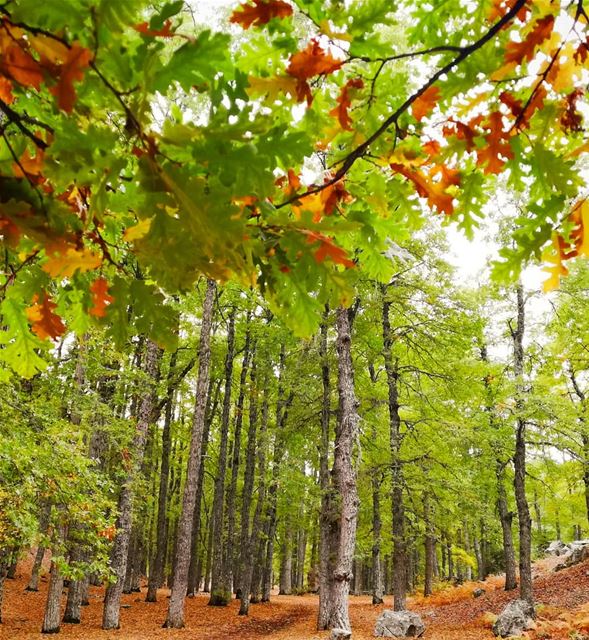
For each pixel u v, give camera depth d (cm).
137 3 71
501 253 144
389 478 1241
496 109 131
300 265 123
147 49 74
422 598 1931
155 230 92
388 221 144
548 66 127
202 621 1418
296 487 1370
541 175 136
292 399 1609
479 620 1235
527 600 1205
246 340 1862
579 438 1219
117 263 141
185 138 80
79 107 85
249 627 1354
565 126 132
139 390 1141
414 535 1349
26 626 1161
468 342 1235
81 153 80
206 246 89
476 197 144
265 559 2019
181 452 2308
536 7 122
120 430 1057
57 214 98
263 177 84
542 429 1244
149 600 1761
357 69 124
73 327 152
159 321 130
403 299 1162
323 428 1310
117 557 1189
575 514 2041
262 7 108
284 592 2739
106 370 1017
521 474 1280
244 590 1608
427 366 1276
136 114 79
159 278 104
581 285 1148
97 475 633
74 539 706
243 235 86
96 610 1503
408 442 1365
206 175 89
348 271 125
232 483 1898
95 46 74
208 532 2964
